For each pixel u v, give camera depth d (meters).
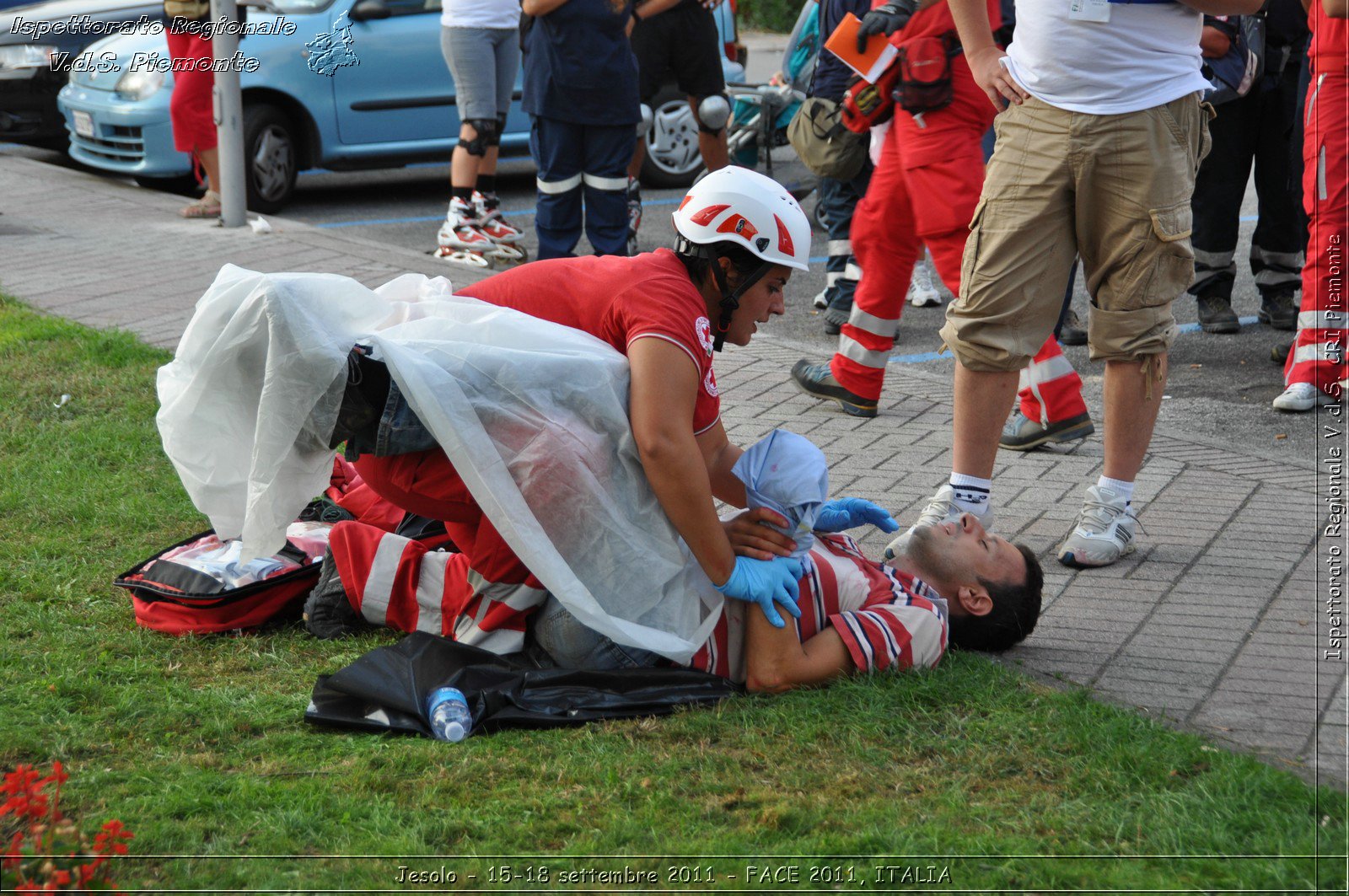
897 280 9.25
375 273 13.85
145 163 17.67
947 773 4.90
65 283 13.23
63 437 8.88
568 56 12.61
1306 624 6.20
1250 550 7.14
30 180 18.84
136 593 6.23
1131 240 6.76
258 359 5.12
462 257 14.69
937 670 5.64
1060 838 4.42
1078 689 5.49
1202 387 10.56
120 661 5.86
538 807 4.65
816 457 5.59
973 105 8.62
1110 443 7.00
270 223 16.27
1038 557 7.15
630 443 5.39
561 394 5.31
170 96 17.50
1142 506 7.83
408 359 5.16
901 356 11.79
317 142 18.00
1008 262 6.91
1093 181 6.75
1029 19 6.80
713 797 4.73
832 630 5.56
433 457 5.57
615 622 5.42
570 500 5.34
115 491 7.94
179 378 5.24
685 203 5.60
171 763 4.95
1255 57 11.00
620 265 5.59
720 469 5.86
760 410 9.74
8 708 5.31
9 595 6.54
